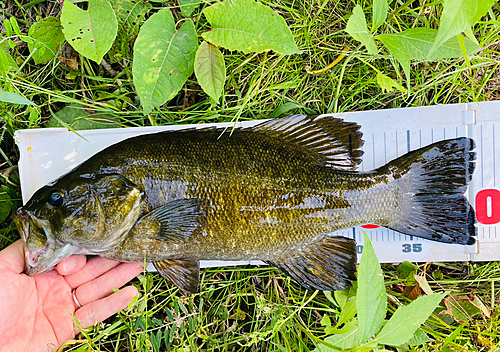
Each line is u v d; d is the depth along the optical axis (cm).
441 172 39
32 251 37
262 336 40
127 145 37
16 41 42
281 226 37
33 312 39
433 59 39
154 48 39
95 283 41
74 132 41
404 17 42
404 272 42
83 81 43
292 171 38
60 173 42
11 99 37
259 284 43
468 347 41
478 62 42
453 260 42
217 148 37
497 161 42
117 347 41
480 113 42
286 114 43
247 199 37
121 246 38
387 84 38
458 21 31
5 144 43
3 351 37
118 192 37
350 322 37
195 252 38
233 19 38
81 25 38
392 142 42
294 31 42
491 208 42
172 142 37
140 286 43
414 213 39
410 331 34
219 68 39
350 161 39
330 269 39
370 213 38
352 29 37
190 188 37
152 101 39
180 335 42
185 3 40
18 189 42
